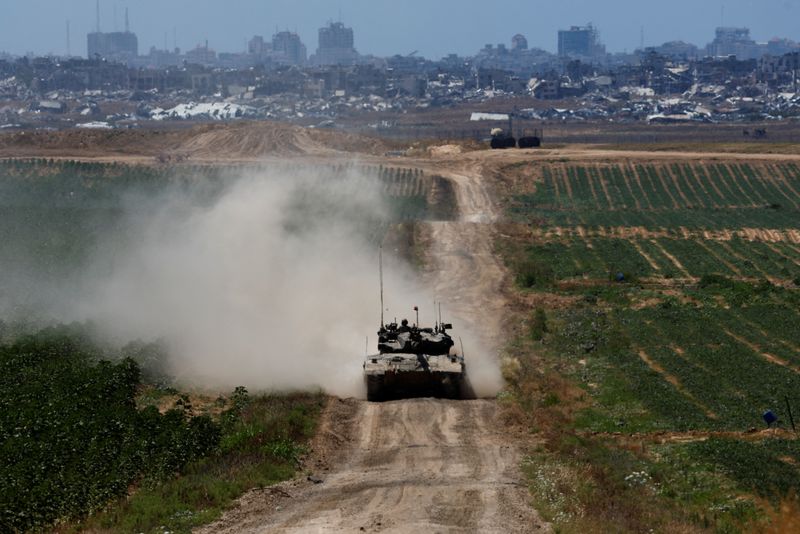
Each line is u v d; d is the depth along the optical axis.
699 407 168.50
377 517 112.69
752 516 115.81
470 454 141.62
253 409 162.50
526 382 186.00
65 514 115.25
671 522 111.31
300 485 127.88
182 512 115.50
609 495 121.19
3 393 164.62
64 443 134.00
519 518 112.50
